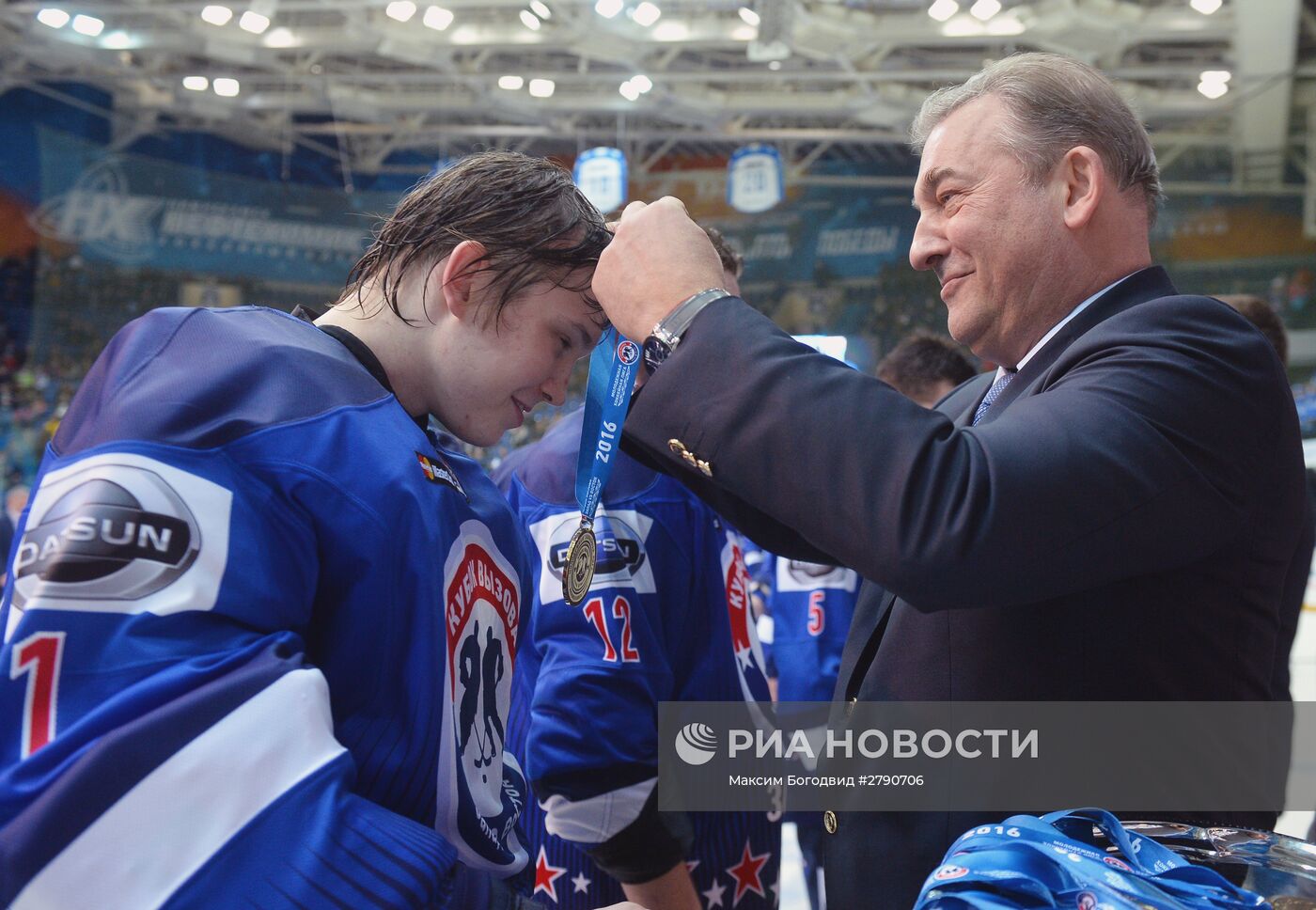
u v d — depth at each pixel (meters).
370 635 0.77
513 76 12.04
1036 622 0.95
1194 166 12.55
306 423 0.78
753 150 12.77
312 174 14.48
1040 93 1.02
